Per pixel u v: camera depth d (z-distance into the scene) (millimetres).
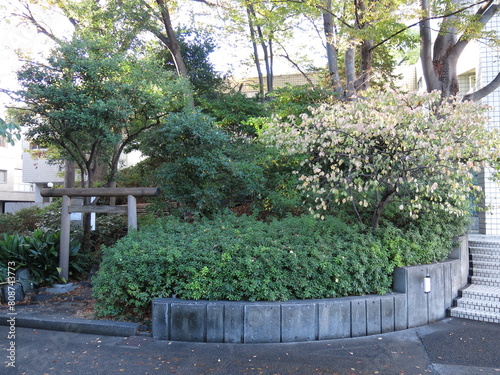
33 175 21391
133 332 5258
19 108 7734
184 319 5086
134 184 12453
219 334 5039
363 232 6707
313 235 6074
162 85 8695
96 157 9594
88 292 7156
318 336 5145
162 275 5480
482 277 7363
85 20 11484
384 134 5352
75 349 4770
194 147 7836
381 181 5770
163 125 8320
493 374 4117
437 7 8352
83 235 9156
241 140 10453
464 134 5566
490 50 10539
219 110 12117
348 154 5680
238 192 8750
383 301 5520
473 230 11250
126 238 6141
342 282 5469
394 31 9172
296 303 5125
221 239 5703
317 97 10312
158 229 6621
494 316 5961
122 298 5512
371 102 6000
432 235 6676
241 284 5215
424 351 4766
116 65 7828
